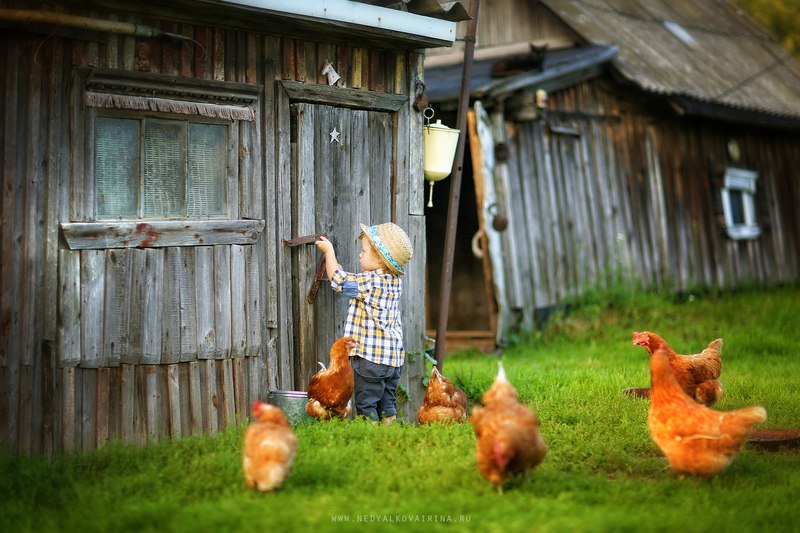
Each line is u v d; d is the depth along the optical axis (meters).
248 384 7.53
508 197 13.35
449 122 13.58
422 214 8.78
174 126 7.16
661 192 16.34
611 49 14.87
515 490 5.61
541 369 10.91
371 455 6.40
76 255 6.61
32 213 6.46
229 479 5.83
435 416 7.85
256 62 7.60
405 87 8.66
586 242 14.80
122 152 6.90
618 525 4.88
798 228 19.98
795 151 20.33
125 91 6.86
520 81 13.05
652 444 7.02
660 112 16.56
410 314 8.66
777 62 21.42
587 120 15.07
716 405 8.53
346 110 8.16
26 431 6.44
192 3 6.80
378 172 8.45
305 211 7.84
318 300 8.00
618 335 13.38
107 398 6.77
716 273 17.31
